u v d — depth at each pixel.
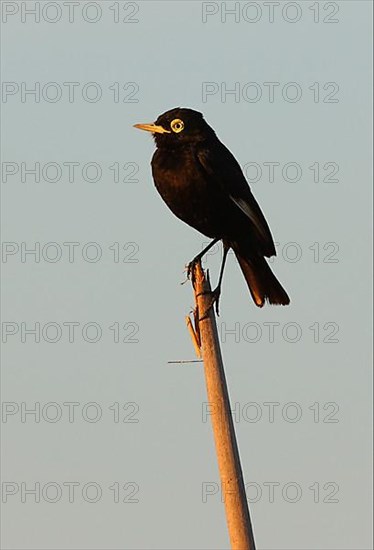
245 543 9.09
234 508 9.18
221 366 9.91
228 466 9.31
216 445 9.42
